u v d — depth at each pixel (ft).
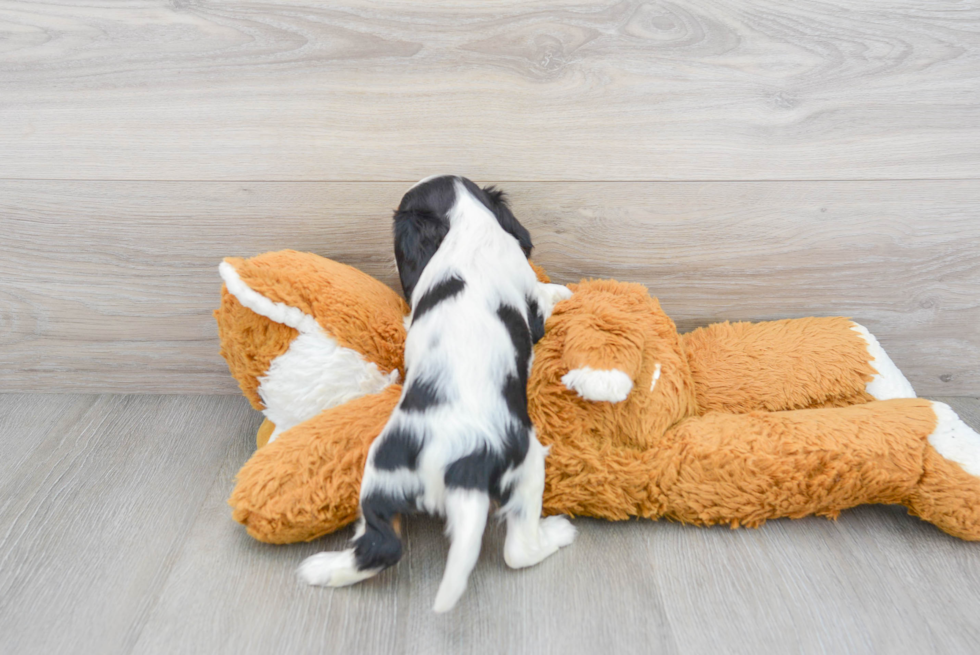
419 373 3.81
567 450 4.16
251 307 4.30
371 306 4.52
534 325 4.34
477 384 3.75
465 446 3.55
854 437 4.05
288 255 4.59
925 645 3.46
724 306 5.41
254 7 4.52
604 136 4.88
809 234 5.15
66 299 5.36
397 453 3.61
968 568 3.94
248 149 4.91
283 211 5.09
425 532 4.22
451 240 4.35
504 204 4.71
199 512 4.37
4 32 4.57
